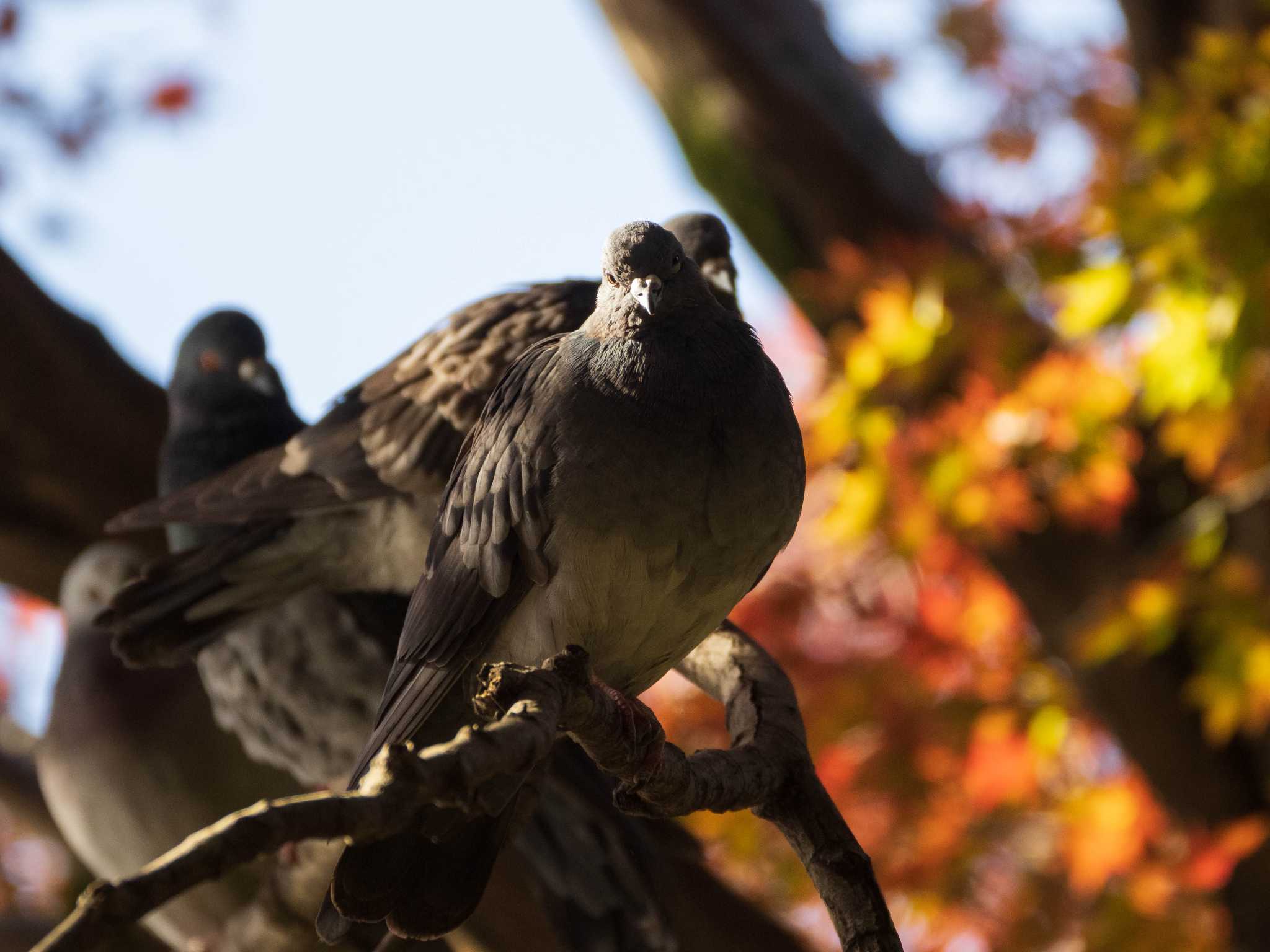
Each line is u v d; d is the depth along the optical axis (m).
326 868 8.76
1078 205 12.38
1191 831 12.52
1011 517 11.59
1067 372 11.04
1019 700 13.46
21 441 11.03
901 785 13.45
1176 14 13.03
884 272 12.64
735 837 13.70
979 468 11.31
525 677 4.45
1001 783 12.95
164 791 9.61
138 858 9.79
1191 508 12.96
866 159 14.59
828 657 14.09
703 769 5.42
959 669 13.68
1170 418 11.85
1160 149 10.57
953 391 12.21
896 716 13.53
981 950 13.62
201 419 9.86
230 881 9.05
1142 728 12.82
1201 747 12.80
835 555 13.70
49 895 15.35
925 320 11.41
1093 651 11.33
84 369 11.39
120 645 8.16
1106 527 12.04
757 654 6.76
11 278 11.10
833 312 13.41
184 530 9.66
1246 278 9.68
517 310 8.39
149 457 11.60
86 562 10.15
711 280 8.77
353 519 8.23
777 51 14.98
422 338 8.45
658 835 8.69
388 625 8.48
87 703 9.71
